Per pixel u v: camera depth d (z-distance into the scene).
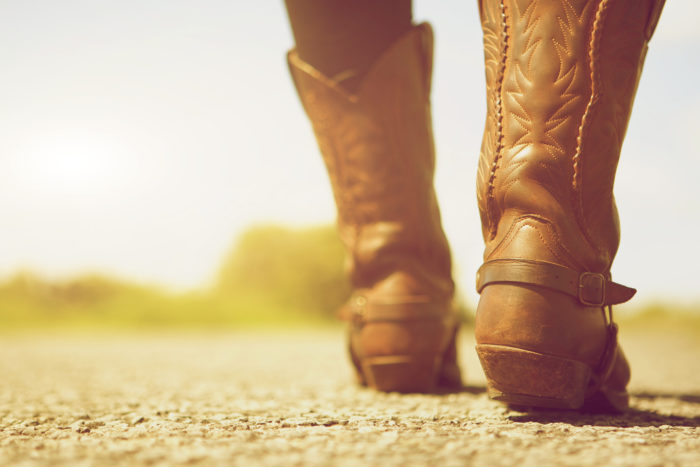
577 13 1.17
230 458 1.05
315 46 1.43
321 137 1.46
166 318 8.45
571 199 1.18
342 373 1.92
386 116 1.43
